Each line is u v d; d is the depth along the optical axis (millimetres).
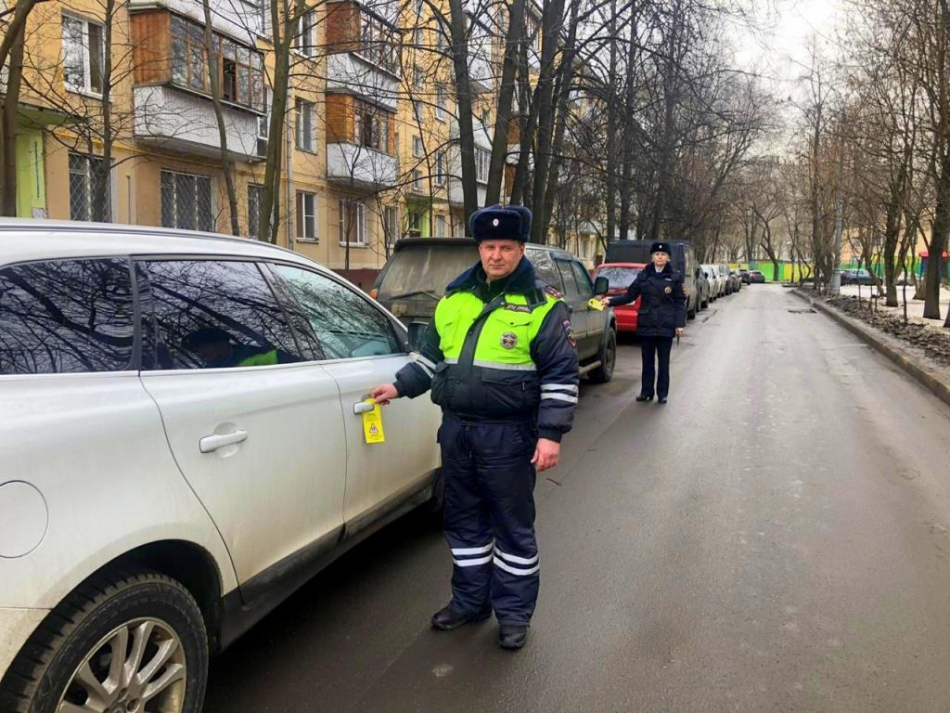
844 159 23875
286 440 2867
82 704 2023
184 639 2326
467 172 14078
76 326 2232
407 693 2928
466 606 3408
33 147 12945
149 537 2193
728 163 36812
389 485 3736
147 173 15758
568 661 3158
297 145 20000
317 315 3443
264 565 2783
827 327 20406
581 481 5727
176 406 2371
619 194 21000
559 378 3025
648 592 3797
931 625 3453
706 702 2875
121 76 12070
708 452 6598
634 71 14484
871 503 5195
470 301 3141
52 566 1903
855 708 2834
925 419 8055
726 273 42156
